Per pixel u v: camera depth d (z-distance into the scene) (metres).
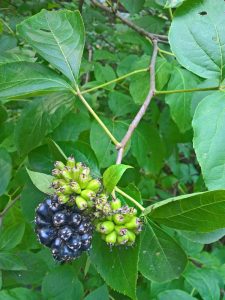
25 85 0.19
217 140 0.17
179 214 0.16
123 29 0.38
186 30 0.19
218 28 0.19
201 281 0.25
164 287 0.26
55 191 0.16
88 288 0.27
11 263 0.22
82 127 0.25
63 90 0.20
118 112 0.28
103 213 0.16
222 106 0.18
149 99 0.20
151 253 0.19
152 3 0.31
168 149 0.31
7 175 0.23
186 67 0.19
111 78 0.29
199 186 0.31
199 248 0.29
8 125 0.28
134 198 0.17
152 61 0.24
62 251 0.16
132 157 0.31
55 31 0.20
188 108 0.26
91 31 0.37
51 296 0.22
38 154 0.21
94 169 0.20
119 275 0.17
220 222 0.15
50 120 0.23
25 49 0.28
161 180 0.39
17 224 0.24
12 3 0.35
